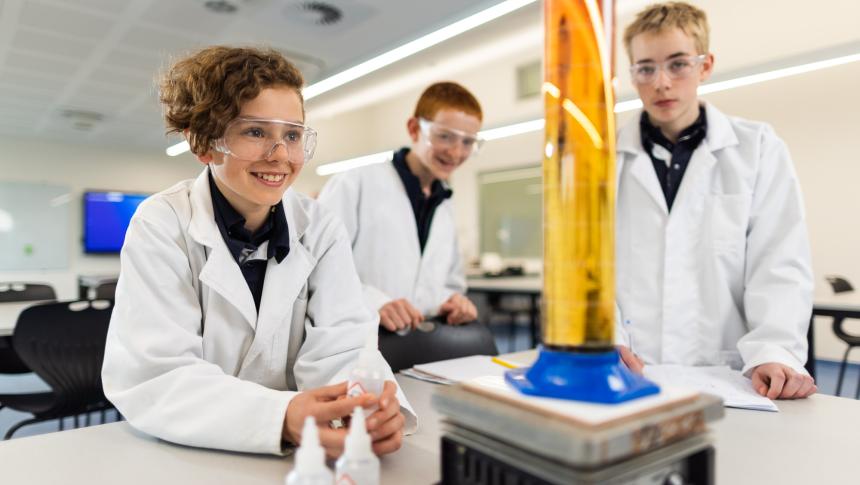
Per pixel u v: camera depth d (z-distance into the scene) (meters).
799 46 4.63
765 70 3.33
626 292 1.31
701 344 1.24
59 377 1.90
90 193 6.82
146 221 0.82
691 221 1.26
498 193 7.51
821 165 4.57
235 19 3.35
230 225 0.86
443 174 1.72
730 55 5.03
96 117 5.51
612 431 0.35
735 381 0.96
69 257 6.73
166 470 0.61
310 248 0.97
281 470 0.61
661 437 0.37
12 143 6.38
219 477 0.59
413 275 1.71
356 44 3.78
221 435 0.65
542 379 0.42
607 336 0.42
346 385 0.68
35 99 4.87
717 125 1.27
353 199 1.70
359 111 9.13
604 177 0.42
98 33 3.52
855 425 0.74
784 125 4.76
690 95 1.20
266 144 0.79
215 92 0.77
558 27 0.43
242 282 0.86
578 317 0.41
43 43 3.65
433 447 0.68
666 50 1.15
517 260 7.28
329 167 8.31
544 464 0.37
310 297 0.98
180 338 0.76
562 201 0.42
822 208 4.57
